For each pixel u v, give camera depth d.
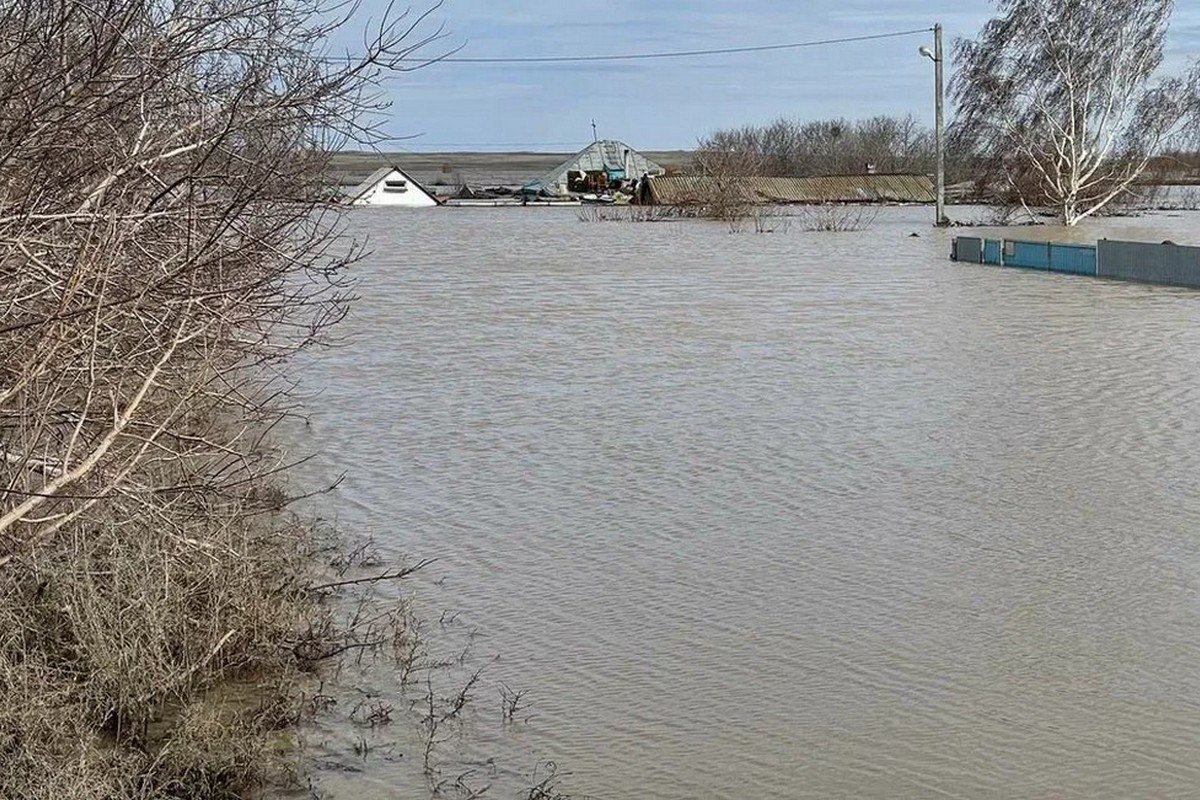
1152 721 5.93
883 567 7.98
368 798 5.39
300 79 5.75
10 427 5.64
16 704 5.17
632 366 15.34
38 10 5.06
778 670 6.54
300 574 7.48
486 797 5.39
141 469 6.25
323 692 6.33
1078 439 11.19
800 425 11.94
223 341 6.27
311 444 11.32
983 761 5.61
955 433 11.51
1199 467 10.16
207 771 5.42
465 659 6.73
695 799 5.36
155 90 5.63
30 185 4.95
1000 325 18.61
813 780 5.48
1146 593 7.47
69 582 5.84
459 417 12.48
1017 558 8.09
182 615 6.21
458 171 139.00
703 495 9.64
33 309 5.38
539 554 8.34
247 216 6.53
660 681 6.44
